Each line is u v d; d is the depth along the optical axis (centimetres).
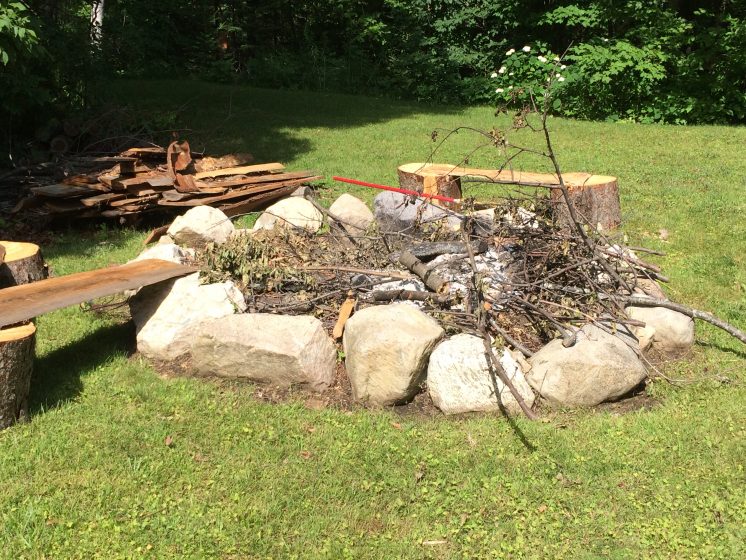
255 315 390
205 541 275
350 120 1116
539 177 605
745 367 404
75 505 291
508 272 443
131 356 416
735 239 595
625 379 361
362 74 1483
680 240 596
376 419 351
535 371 364
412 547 275
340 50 1603
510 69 1340
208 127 995
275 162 842
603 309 414
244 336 377
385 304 422
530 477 310
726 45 1188
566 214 478
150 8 1454
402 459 322
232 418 350
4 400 333
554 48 1427
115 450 325
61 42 837
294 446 331
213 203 663
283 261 468
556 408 360
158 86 1251
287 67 1447
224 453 326
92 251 584
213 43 1496
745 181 757
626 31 1351
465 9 1470
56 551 269
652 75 1193
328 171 799
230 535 279
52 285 394
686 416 353
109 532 279
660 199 700
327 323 414
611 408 365
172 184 661
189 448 328
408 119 1145
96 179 642
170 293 415
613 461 319
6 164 732
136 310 425
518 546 274
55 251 584
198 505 293
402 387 356
